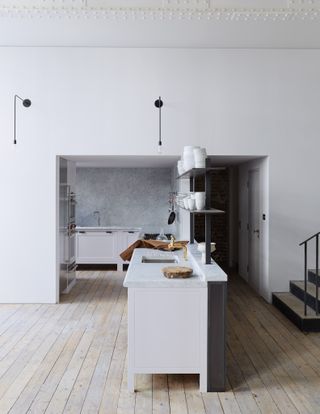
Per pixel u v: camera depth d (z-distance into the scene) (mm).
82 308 5289
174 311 3135
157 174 8570
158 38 5160
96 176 8539
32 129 5457
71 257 6414
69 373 3398
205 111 5488
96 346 3998
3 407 2855
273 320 4902
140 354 3123
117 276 7273
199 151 3727
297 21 4648
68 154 5473
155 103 5469
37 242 5488
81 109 5465
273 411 2828
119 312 5113
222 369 3113
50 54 5445
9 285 5508
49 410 2820
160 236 5750
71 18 4535
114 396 3023
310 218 5586
